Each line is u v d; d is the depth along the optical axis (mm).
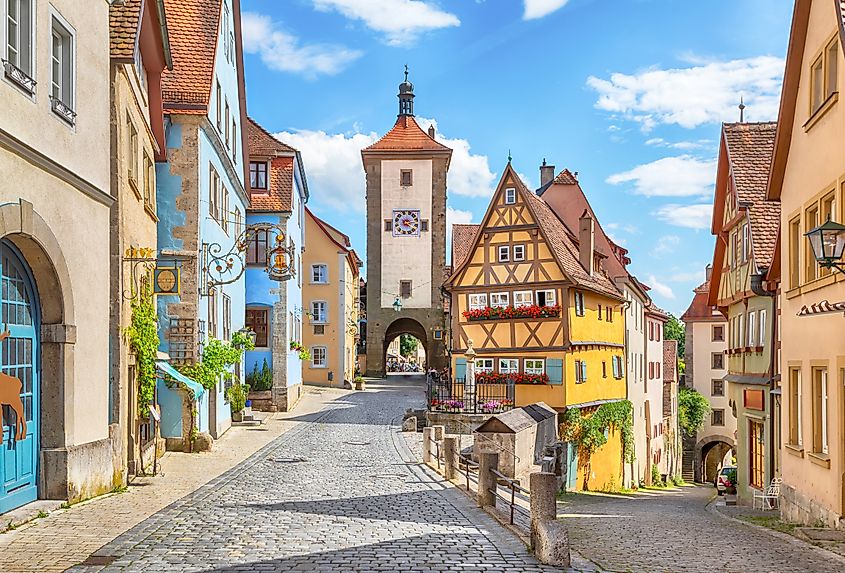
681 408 58500
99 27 13422
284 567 8586
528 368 32375
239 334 27625
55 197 11445
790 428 17922
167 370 17922
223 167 26156
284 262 21953
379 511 12703
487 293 33594
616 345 38938
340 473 17859
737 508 23094
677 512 21266
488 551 9570
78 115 12422
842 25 13531
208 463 19094
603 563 9969
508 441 22578
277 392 35031
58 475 11766
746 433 24641
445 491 15156
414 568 8633
